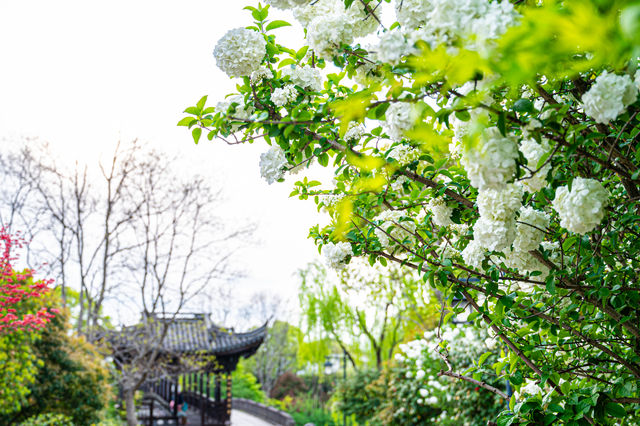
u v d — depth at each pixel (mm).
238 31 1989
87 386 10172
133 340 13141
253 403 25484
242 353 17391
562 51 694
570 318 2045
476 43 1017
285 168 2209
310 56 2162
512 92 1396
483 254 1951
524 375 2307
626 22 589
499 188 1307
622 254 1885
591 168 1777
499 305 1984
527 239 1675
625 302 1836
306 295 17219
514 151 1289
